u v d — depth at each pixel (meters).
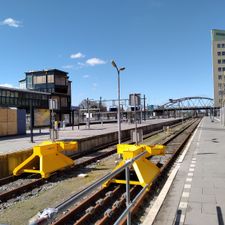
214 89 140.75
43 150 15.38
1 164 15.76
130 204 6.30
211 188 10.85
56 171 15.80
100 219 8.70
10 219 9.23
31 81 76.56
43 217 2.97
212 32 145.75
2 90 54.16
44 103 67.00
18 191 12.55
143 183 11.10
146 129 52.38
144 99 96.19
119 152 13.19
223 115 69.06
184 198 9.62
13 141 28.66
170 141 33.28
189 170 14.44
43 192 12.61
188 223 7.46
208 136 36.16
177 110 177.00
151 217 7.90
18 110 38.62
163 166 15.80
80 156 23.64
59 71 76.25
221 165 15.62
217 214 8.07
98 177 15.17
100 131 44.28
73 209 9.20
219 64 140.62
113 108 101.88
